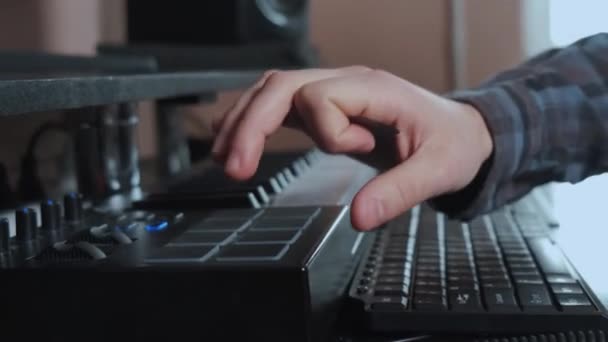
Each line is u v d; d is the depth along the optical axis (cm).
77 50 161
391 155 58
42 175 106
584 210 86
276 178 74
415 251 67
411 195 51
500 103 61
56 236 59
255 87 59
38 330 52
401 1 210
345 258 60
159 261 52
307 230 58
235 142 55
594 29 208
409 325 55
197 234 58
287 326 50
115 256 54
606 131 66
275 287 50
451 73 209
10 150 106
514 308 55
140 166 115
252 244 55
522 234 73
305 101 55
